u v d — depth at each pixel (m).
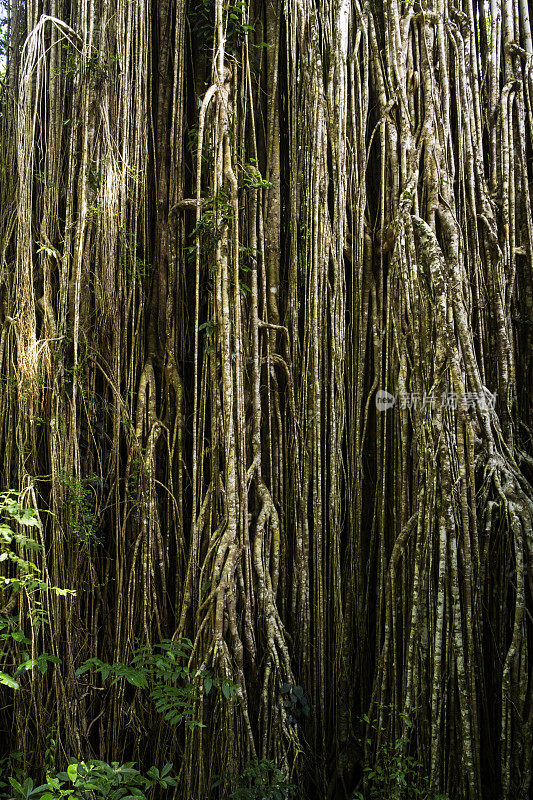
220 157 3.69
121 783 2.62
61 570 3.48
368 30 4.13
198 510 3.69
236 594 3.52
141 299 4.04
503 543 3.31
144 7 4.14
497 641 3.27
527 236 4.13
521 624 3.12
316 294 3.88
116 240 3.91
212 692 3.33
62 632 3.46
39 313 3.92
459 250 3.79
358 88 4.06
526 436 3.91
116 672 2.90
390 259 3.88
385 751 3.16
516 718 3.09
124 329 3.95
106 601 3.71
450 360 3.28
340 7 4.05
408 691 3.20
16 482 3.69
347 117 4.07
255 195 4.01
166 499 3.91
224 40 3.85
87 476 3.77
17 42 4.29
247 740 3.26
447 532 3.16
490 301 3.96
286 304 4.11
